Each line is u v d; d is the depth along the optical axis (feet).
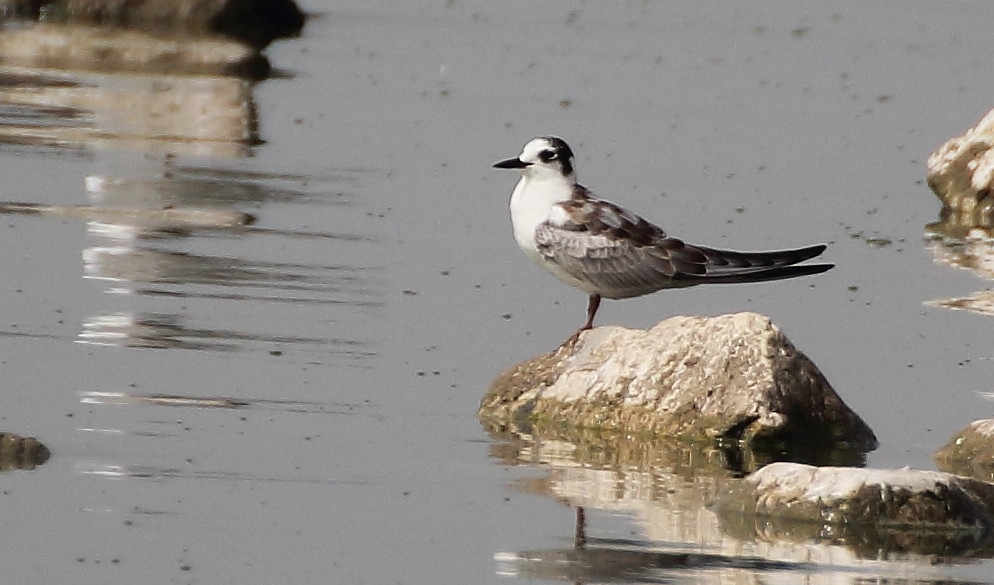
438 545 32.68
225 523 33.32
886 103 84.38
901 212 65.67
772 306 52.60
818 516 34.50
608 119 78.13
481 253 56.59
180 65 86.63
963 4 113.91
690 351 42.60
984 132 67.36
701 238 59.57
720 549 32.96
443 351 46.75
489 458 39.04
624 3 110.42
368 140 72.08
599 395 42.42
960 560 32.81
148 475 35.88
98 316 47.44
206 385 42.50
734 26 103.96
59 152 66.49
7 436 36.91
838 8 111.24
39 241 54.44
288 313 48.98
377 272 53.78
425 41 95.96
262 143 70.79
